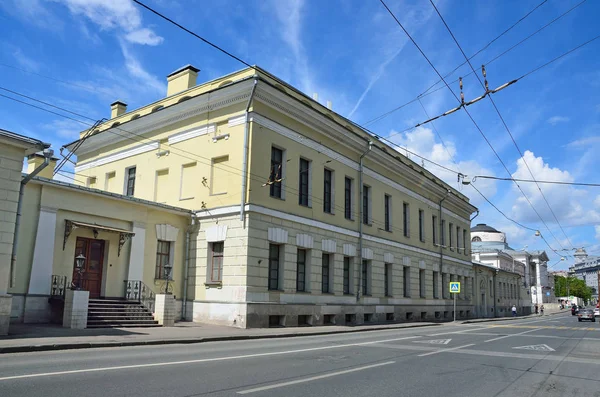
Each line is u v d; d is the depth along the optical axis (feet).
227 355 40.45
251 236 75.77
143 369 31.30
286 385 28.25
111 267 71.97
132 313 67.41
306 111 86.94
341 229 96.48
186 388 26.04
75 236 68.23
